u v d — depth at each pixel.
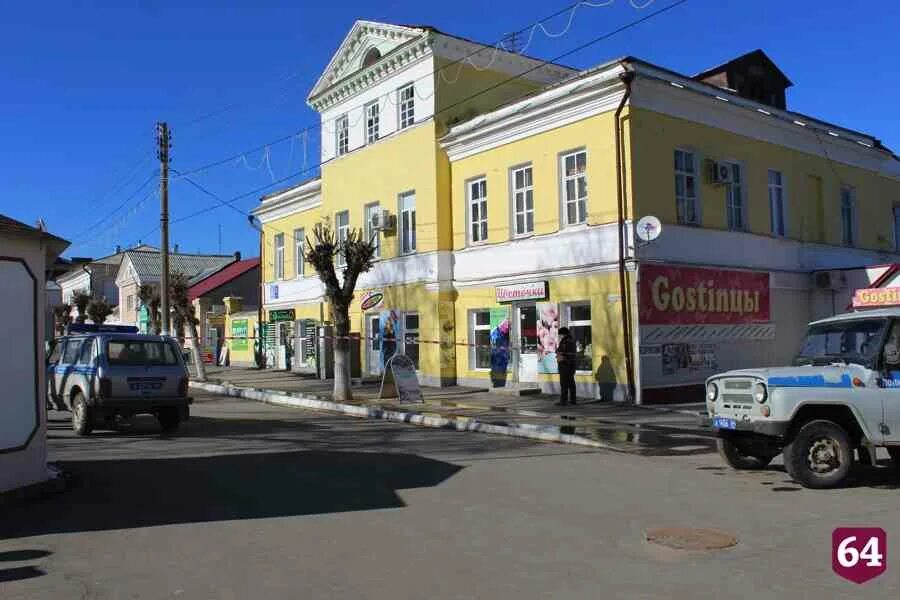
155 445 12.82
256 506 8.16
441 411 17.05
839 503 8.12
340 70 28.28
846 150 25.11
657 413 16.44
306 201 31.61
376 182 26.11
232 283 42.28
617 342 18.31
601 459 11.24
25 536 7.01
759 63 24.14
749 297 20.62
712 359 19.41
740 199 21.17
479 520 7.42
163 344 14.90
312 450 12.15
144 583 5.60
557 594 5.25
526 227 21.17
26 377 8.82
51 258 10.05
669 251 18.67
